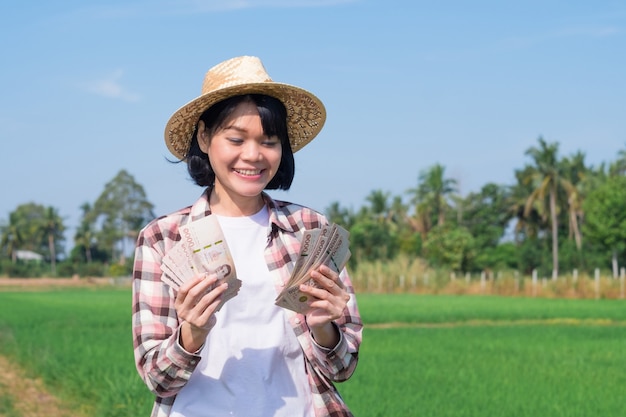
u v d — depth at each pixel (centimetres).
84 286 10056
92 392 1337
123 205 15288
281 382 371
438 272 5897
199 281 336
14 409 1270
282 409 366
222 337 367
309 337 372
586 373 1555
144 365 360
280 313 374
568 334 2505
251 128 368
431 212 9250
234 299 371
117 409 1160
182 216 386
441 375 1505
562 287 5194
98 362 1648
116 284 10325
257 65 379
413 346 2102
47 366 1641
